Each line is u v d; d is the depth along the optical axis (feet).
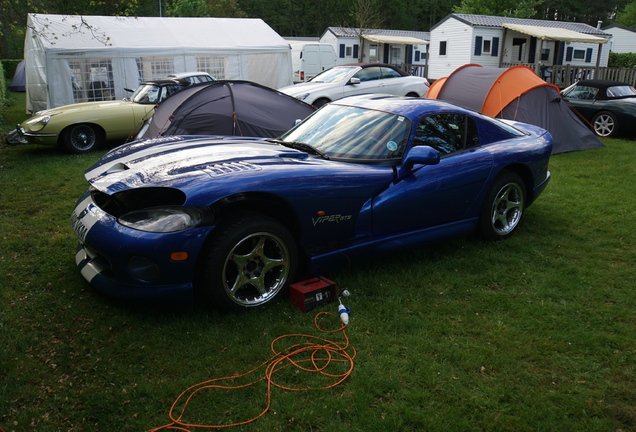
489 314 10.75
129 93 45.47
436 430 7.26
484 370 8.76
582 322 10.48
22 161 27.35
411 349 9.34
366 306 10.93
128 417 7.43
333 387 8.23
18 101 64.49
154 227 9.32
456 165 13.07
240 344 9.34
